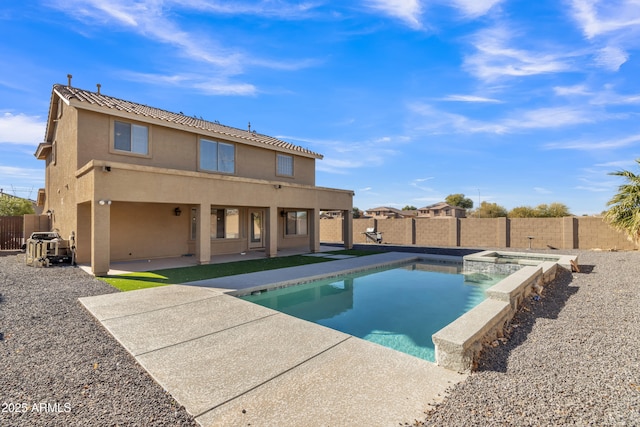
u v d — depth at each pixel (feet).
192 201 40.04
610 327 17.83
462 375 12.85
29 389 11.77
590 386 11.67
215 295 25.58
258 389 11.85
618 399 10.77
